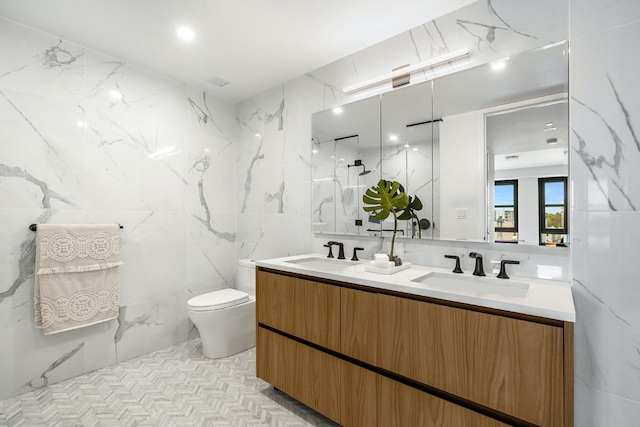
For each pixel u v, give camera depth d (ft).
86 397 6.25
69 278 6.79
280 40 7.05
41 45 6.66
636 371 4.01
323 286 5.50
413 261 6.53
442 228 6.07
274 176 9.49
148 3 5.78
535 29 5.08
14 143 6.30
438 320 4.14
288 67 8.32
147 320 8.38
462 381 3.94
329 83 8.10
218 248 10.16
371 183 7.18
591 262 4.33
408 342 4.42
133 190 8.13
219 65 8.25
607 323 4.20
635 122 4.06
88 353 7.27
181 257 9.16
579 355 4.38
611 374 4.16
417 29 6.51
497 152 5.43
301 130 8.77
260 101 9.94
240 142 10.59
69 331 6.97
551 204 4.88
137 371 7.37
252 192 10.18
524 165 5.14
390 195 6.06
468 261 5.79
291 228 9.02
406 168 6.58
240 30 6.68
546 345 3.37
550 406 3.34
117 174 7.83
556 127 4.84
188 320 9.34
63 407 5.91
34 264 6.53
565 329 3.26
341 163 7.77
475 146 5.67
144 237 8.34
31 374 6.44
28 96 6.49
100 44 7.22
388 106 6.88
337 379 5.29
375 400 4.80
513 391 3.57
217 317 7.83
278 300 6.28
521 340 3.52
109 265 7.33
